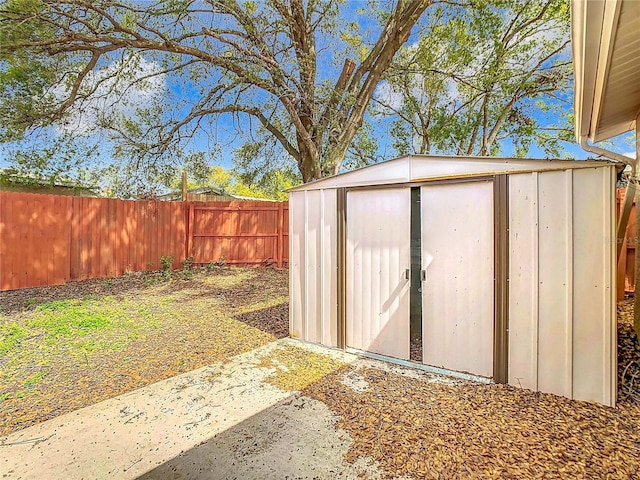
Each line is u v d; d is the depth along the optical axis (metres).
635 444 2.28
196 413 2.82
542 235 3.02
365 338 4.11
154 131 8.14
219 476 2.10
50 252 7.73
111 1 5.83
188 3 6.03
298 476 2.08
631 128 5.18
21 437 2.51
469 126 10.50
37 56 6.02
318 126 7.82
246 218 11.00
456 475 2.03
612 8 1.81
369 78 8.58
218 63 6.60
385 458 2.21
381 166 3.92
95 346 4.36
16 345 4.36
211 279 9.02
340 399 3.01
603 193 2.78
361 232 4.12
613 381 2.78
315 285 4.49
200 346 4.39
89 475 2.11
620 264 5.75
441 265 3.57
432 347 3.65
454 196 3.48
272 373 3.58
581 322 2.88
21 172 7.90
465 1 8.22
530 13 8.84
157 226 9.93
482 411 2.74
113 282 8.36
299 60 7.40
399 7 7.73
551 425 2.52
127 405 2.96
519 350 3.15
